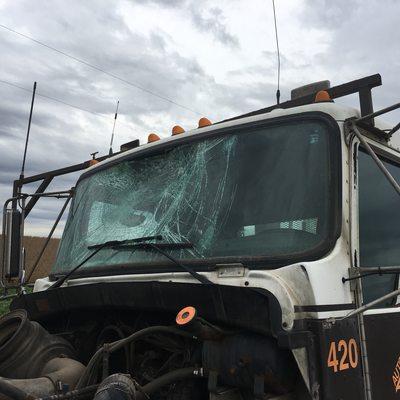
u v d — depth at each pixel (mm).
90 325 3137
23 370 2582
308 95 3342
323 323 2189
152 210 3195
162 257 2904
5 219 3900
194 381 2498
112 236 3342
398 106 2551
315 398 2059
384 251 3068
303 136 2744
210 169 3033
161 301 2520
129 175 3512
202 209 2930
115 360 2895
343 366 2238
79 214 3783
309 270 2262
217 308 2295
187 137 3271
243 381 2156
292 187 2664
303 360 2062
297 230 2549
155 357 2762
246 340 2182
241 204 2787
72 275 3346
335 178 2564
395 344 2795
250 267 2527
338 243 2443
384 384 2596
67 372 2479
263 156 2844
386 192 3266
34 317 3193
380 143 3242
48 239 4195
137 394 2246
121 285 2672
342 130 2668
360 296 2453
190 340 2611
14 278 3879
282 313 2113
